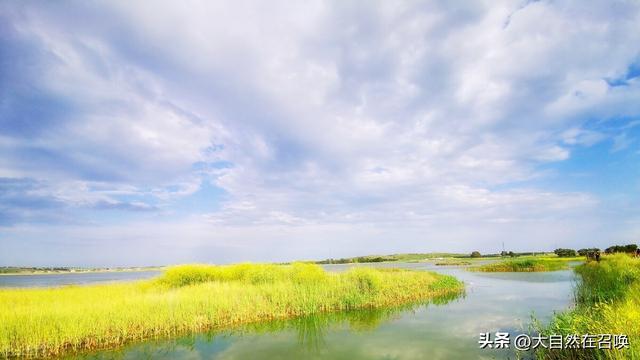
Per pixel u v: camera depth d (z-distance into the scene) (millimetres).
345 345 12930
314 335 14430
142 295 18922
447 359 11047
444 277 29359
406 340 13359
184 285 25766
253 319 17141
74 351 12391
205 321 15703
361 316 17969
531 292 25031
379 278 24375
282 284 21500
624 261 26406
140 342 13555
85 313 14141
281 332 14984
